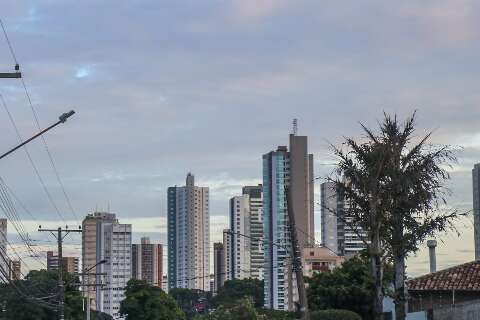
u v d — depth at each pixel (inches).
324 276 2087.8
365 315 1983.3
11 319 2974.9
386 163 1200.8
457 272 1658.5
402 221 1199.6
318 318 1733.5
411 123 1227.2
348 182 1213.7
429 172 1201.4
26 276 3068.4
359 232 1224.2
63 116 864.9
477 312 1238.9
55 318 3093.0
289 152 2608.3
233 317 3646.7
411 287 1617.9
